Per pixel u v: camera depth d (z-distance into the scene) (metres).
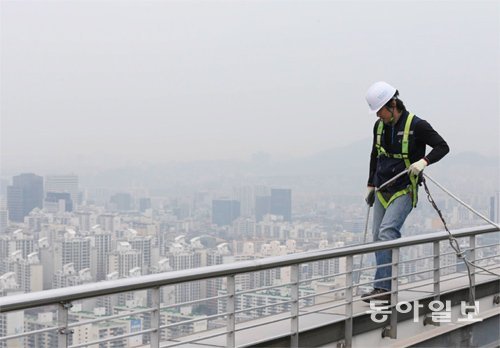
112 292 4.59
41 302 4.18
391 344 7.41
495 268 10.27
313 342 6.42
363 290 7.97
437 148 7.32
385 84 7.51
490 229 8.88
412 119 7.45
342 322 6.78
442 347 7.99
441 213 7.73
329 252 6.35
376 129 7.68
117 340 4.69
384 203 7.67
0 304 3.97
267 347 5.96
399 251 7.41
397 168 7.55
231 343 5.55
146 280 4.80
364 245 6.80
